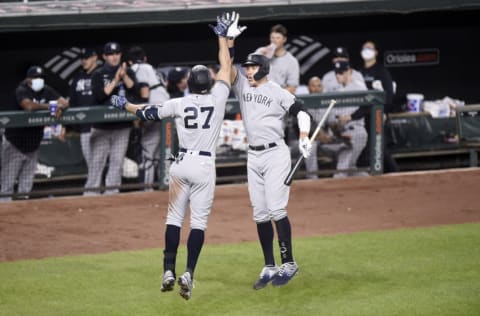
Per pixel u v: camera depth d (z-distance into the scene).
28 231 37.19
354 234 36.22
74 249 34.38
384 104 47.62
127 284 29.47
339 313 26.23
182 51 51.81
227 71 28.42
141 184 44.78
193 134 27.84
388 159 48.88
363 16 53.62
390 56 54.59
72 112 42.50
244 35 52.31
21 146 42.81
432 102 53.69
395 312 26.25
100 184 44.53
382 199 42.66
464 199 42.47
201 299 27.94
